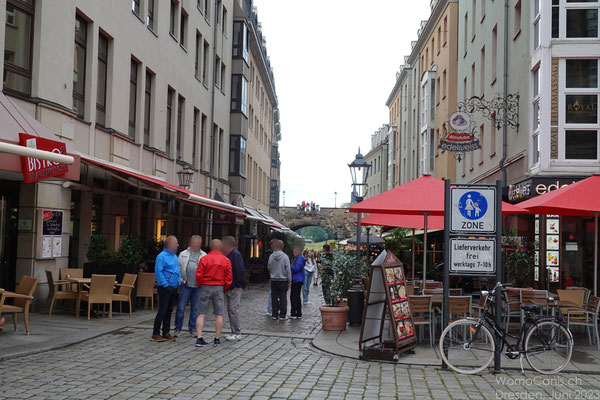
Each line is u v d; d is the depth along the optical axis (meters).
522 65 20.61
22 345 9.48
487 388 7.74
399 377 8.33
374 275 9.98
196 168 28.72
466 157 30.89
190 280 11.67
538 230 19.73
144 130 21.30
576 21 18.14
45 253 13.80
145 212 21.86
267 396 6.97
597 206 11.52
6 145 7.49
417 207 11.25
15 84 12.84
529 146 19.41
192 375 8.01
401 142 57.88
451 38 36.06
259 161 51.47
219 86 33.56
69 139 14.70
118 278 14.70
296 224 82.00
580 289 12.91
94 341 10.52
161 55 22.77
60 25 14.23
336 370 8.72
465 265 9.07
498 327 8.82
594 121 17.95
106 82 17.64
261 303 19.64
